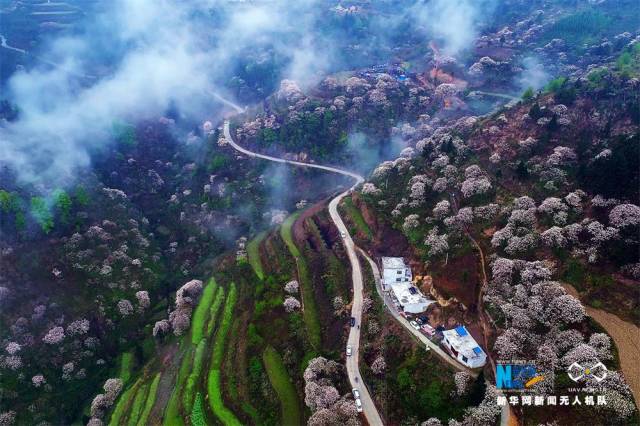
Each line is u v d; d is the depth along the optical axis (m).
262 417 91.75
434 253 104.44
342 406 80.50
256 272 134.12
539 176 109.94
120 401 107.50
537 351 76.81
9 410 105.44
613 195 93.81
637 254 81.75
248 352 106.38
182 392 103.81
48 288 124.62
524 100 146.00
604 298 80.31
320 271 121.06
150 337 126.06
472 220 107.69
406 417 78.62
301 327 106.38
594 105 130.25
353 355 94.56
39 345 115.31
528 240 94.00
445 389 78.50
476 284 94.62
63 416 108.06
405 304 96.50
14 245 127.62
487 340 85.00
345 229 133.38
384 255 118.12
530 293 85.88
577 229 90.62
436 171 129.88
